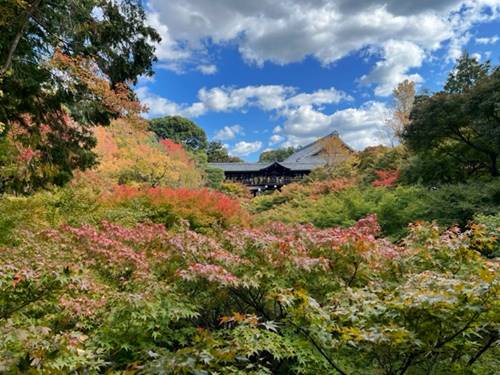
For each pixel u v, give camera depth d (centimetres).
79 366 152
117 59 670
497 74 999
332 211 1212
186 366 117
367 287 254
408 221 912
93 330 242
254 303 297
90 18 605
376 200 1163
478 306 154
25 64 567
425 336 173
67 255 341
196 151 3369
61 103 636
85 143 738
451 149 1205
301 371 221
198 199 895
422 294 171
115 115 671
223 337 231
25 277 209
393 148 1962
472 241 324
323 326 187
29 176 650
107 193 941
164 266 321
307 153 4284
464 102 1046
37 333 144
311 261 287
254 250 313
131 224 693
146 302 250
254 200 2406
